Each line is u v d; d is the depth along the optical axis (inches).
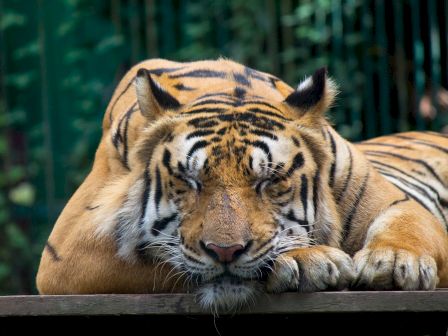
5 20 797.2
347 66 737.0
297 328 362.3
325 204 332.2
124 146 348.8
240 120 318.0
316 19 741.9
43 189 775.1
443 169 461.7
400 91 716.0
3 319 328.2
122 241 330.6
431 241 340.2
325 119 339.9
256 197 305.9
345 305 301.6
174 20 786.2
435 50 710.5
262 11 757.3
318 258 304.0
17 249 742.5
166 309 304.8
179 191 311.3
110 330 357.7
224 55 762.8
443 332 359.6
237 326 358.6
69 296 306.5
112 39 772.0
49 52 800.3
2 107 780.6
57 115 792.3
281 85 377.4
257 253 297.6
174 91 353.4
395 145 476.1
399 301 302.0
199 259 298.7
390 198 362.0
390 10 762.2
